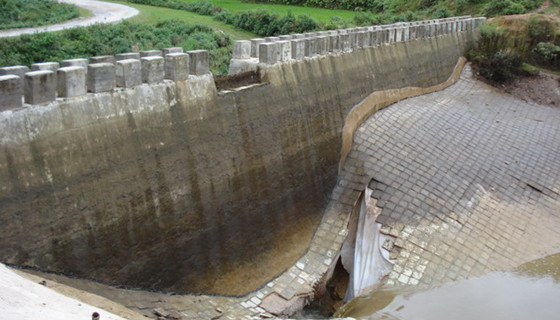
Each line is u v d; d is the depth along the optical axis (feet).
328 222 60.13
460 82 101.09
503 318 45.50
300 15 139.03
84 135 38.11
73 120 37.50
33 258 34.73
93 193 38.34
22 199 34.14
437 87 94.22
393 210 57.62
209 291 47.03
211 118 48.80
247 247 51.88
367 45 76.07
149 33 120.57
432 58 93.86
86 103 38.45
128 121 41.37
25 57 101.30
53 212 35.81
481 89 100.07
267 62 56.49
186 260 45.78
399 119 75.46
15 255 33.73
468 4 153.58
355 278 54.70
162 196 43.50
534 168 71.72
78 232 37.32
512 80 103.19
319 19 145.69
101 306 33.63
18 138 34.17
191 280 46.03
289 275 52.49
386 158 65.92
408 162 65.62
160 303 41.75
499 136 78.84
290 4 177.68
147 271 42.42
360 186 62.69
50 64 39.81
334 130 66.08
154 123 43.42
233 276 49.49
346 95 69.56
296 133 59.77
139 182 41.68
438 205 59.31
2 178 33.09
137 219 41.42
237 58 59.62
